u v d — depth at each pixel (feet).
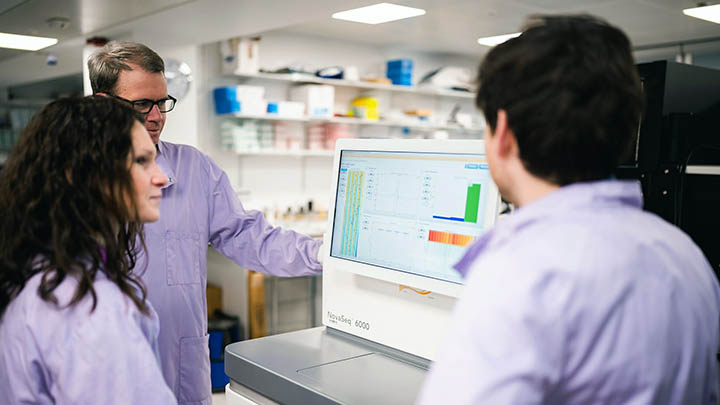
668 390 1.97
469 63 22.79
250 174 17.12
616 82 2.01
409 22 15.93
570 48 2.02
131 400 2.61
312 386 3.66
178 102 13.97
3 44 15.97
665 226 2.23
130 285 2.93
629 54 2.10
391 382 3.77
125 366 2.62
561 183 2.15
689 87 4.39
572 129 2.01
